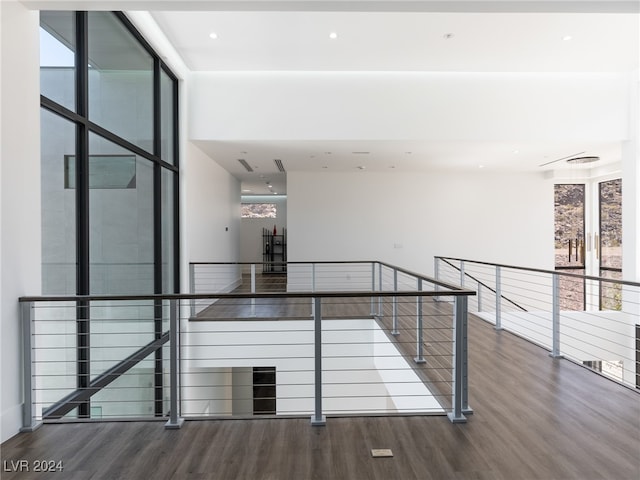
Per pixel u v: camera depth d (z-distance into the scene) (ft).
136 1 7.27
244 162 21.52
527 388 9.04
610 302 24.75
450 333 13.96
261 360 16.25
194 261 17.34
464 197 25.22
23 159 7.18
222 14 12.25
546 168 23.95
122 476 5.71
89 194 9.61
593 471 5.79
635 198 16.74
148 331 13.21
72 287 9.05
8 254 6.88
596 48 14.40
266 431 7.01
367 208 24.99
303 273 24.77
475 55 14.98
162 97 14.90
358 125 16.53
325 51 14.65
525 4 7.64
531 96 16.66
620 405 8.10
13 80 6.97
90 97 9.77
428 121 16.57
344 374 17.06
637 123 16.42
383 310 17.65
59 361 7.96
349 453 6.29
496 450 6.36
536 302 25.36
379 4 7.66
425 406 9.35
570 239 26.17
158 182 13.93
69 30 8.99
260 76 16.49
